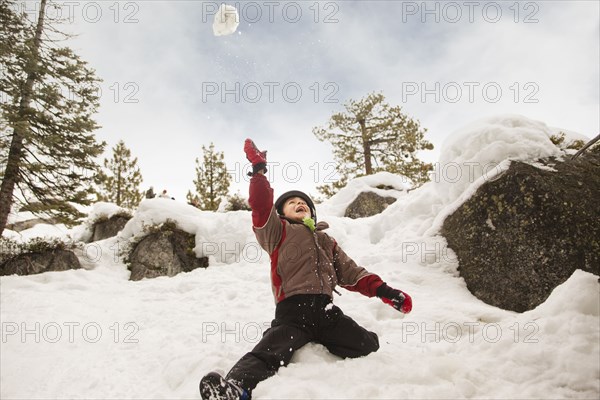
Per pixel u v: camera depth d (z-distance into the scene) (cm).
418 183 1936
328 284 266
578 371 196
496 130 506
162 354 347
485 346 253
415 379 215
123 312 539
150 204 1038
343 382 218
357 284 279
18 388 307
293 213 303
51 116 1156
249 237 922
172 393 269
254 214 259
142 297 622
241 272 701
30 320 455
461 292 443
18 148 1114
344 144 2080
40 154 1141
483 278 438
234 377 208
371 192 1355
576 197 401
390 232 650
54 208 1125
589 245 371
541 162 457
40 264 953
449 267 481
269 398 203
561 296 259
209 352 311
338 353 257
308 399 200
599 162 439
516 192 435
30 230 1675
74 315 500
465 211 488
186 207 1055
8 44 1120
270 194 259
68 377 322
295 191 319
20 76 1138
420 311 370
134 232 1033
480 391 201
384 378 220
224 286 607
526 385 199
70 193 1171
